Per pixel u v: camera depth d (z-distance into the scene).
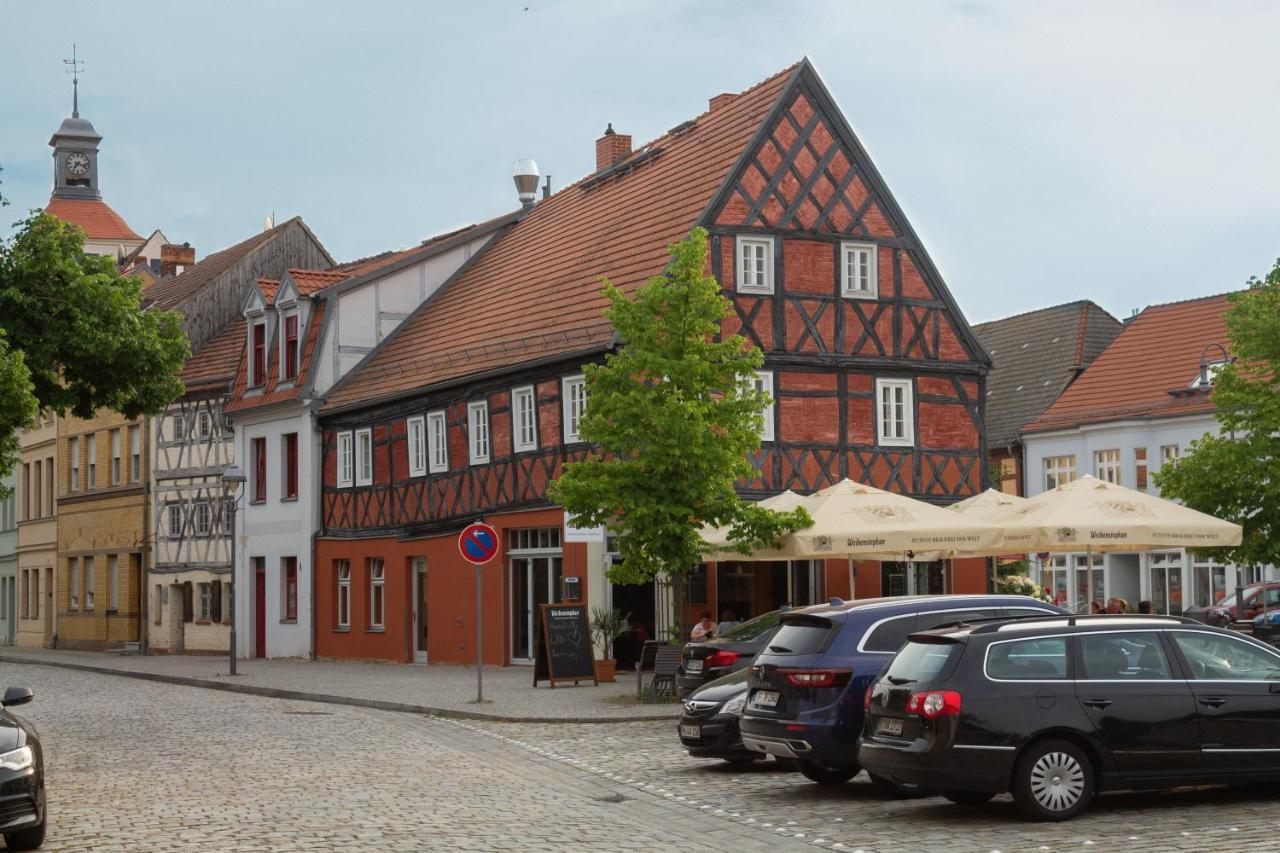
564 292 37.72
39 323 26.91
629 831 13.18
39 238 26.91
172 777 17.05
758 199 35.03
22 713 25.89
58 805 15.00
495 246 47.03
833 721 14.70
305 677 34.56
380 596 42.22
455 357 39.75
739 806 14.62
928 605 15.24
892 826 13.22
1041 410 53.72
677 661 25.75
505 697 27.27
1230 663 13.66
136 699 29.59
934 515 26.11
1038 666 13.23
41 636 62.59
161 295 58.66
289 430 45.50
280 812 14.31
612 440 26.25
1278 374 29.52
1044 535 24.75
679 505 26.06
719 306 26.56
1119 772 13.21
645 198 38.44
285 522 45.75
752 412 26.75
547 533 35.25
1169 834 12.29
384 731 22.45
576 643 29.38
